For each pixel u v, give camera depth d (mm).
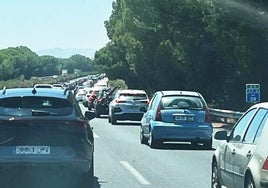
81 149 10797
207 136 20109
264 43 32781
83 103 64062
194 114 20172
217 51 39688
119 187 12508
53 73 182375
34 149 10594
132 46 64125
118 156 18172
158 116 20219
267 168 8109
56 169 10633
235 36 33312
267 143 8328
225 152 10414
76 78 165750
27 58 157625
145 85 63188
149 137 20781
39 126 10641
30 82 92688
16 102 11453
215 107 43125
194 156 18156
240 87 37531
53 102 11508
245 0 31672
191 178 13828
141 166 15922
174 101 20375
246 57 33469
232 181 9812
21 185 11773
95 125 32688
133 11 49312
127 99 33281
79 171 10820
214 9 32750
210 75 43062
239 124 10250
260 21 31797
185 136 20016
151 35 55031
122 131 28266
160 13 41250
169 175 14297
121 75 86625
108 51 96625
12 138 10586
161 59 49938
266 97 33688
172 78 49938
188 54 43344
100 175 14305
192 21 40906
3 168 10492
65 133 10719
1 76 136750
